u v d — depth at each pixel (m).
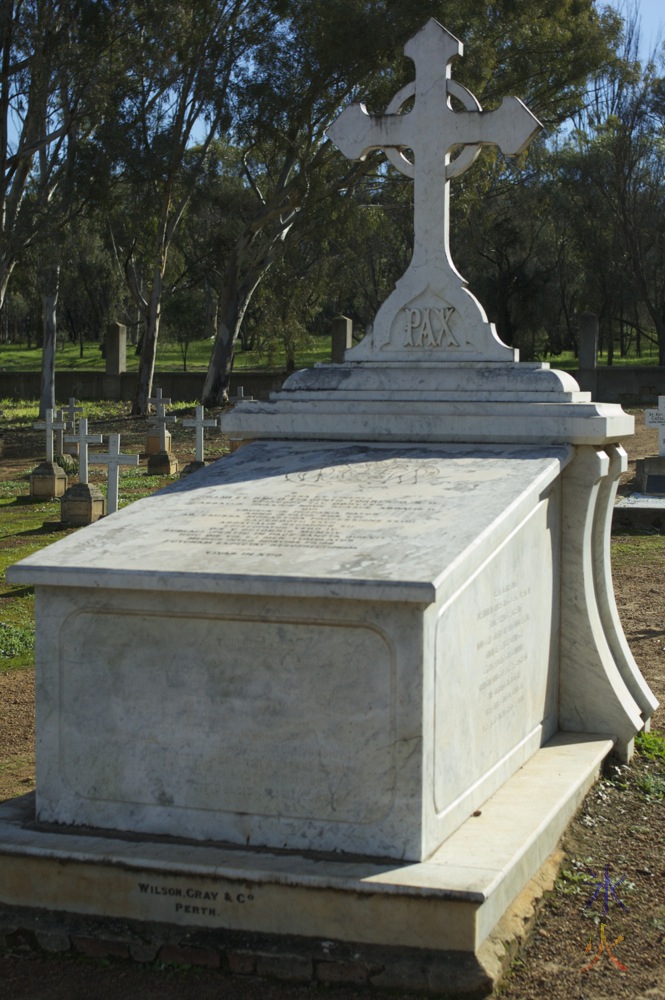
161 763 3.72
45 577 3.72
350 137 5.36
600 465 4.81
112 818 3.77
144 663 3.72
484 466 4.48
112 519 4.23
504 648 4.25
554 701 5.01
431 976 3.27
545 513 4.68
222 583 3.51
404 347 5.15
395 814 3.50
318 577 3.43
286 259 37.38
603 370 35.66
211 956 3.43
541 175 44.97
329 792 3.56
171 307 47.38
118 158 28.75
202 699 3.67
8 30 27.11
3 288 30.38
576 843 4.23
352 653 3.51
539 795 4.20
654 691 6.34
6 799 4.73
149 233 33.50
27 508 16.53
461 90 5.19
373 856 3.53
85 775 3.80
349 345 36.88
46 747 3.83
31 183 35.19
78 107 28.73
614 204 40.84
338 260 40.91
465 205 32.53
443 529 3.81
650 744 5.26
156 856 3.53
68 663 3.79
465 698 3.85
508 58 30.08
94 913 3.57
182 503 4.34
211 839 3.68
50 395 34.88
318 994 3.30
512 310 46.28
